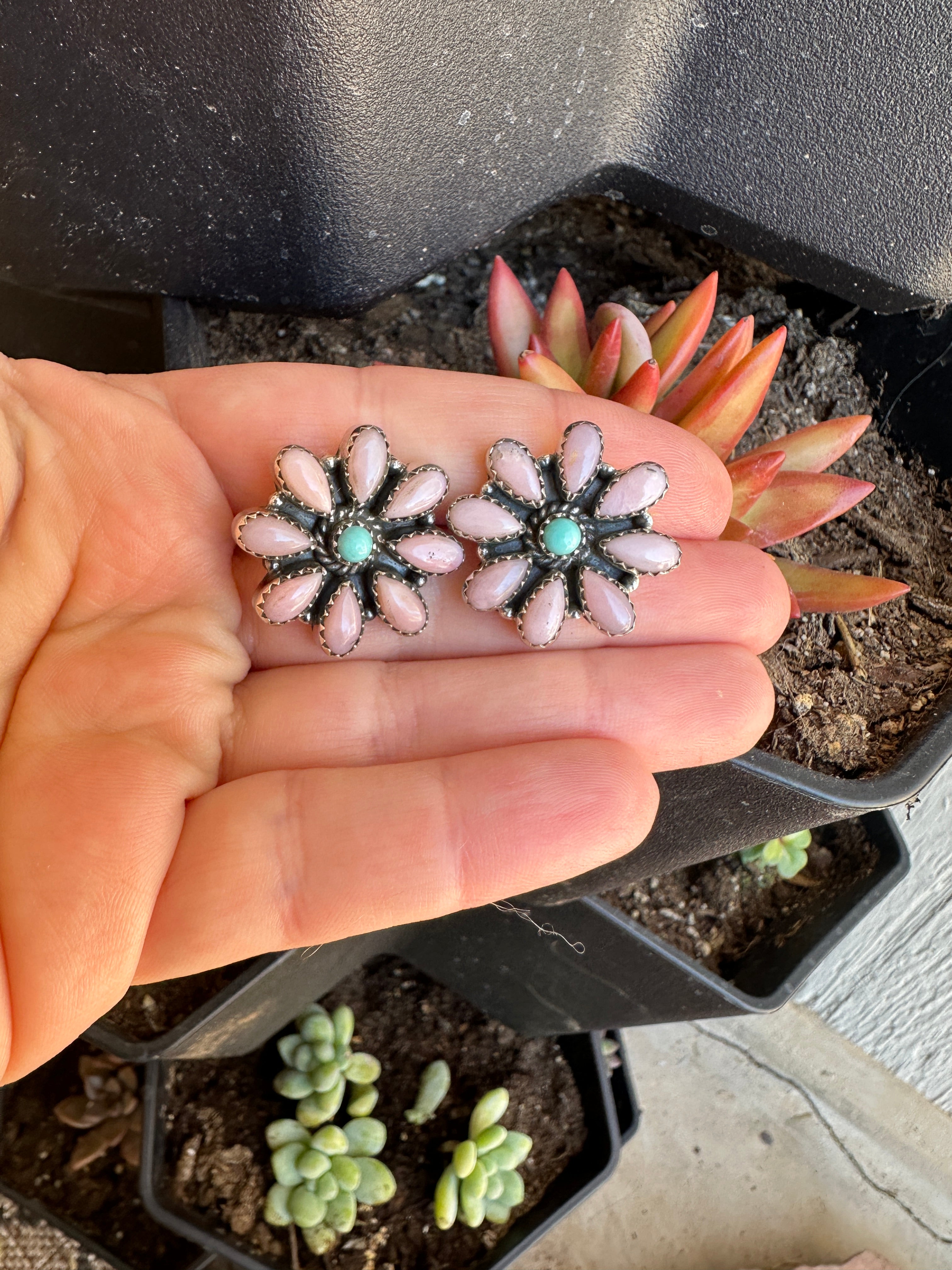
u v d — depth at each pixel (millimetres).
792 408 180
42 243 164
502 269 156
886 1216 227
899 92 152
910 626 160
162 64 137
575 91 159
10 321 177
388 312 181
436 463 143
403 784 119
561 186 173
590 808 117
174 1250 195
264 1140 183
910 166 158
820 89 156
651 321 171
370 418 140
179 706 122
